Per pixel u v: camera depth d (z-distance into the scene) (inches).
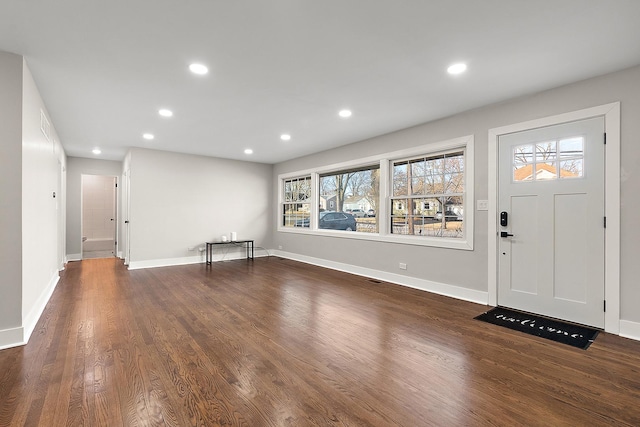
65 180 255.9
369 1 72.5
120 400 70.2
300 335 108.6
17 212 98.1
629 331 106.1
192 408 67.7
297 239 272.4
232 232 273.9
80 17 78.5
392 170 195.2
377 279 197.0
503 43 91.0
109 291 166.4
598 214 113.1
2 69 95.3
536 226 129.3
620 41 89.0
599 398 71.9
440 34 86.7
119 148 236.2
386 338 106.2
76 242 272.7
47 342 100.7
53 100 134.0
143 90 124.5
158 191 241.4
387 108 146.9
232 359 90.6
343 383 78.3
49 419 63.5
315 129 181.8
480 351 96.3
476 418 64.9
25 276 102.7
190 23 81.3
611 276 109.9
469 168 150.7
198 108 145.6
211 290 169.6
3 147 95.9
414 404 69.8
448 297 156.7
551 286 125.3
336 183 241.8
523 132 132.4
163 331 111.4
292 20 80.0
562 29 83.5
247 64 104.0
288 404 69.5
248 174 289.6
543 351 96.1
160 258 243.1
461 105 142.7
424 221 177.2
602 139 111.9
